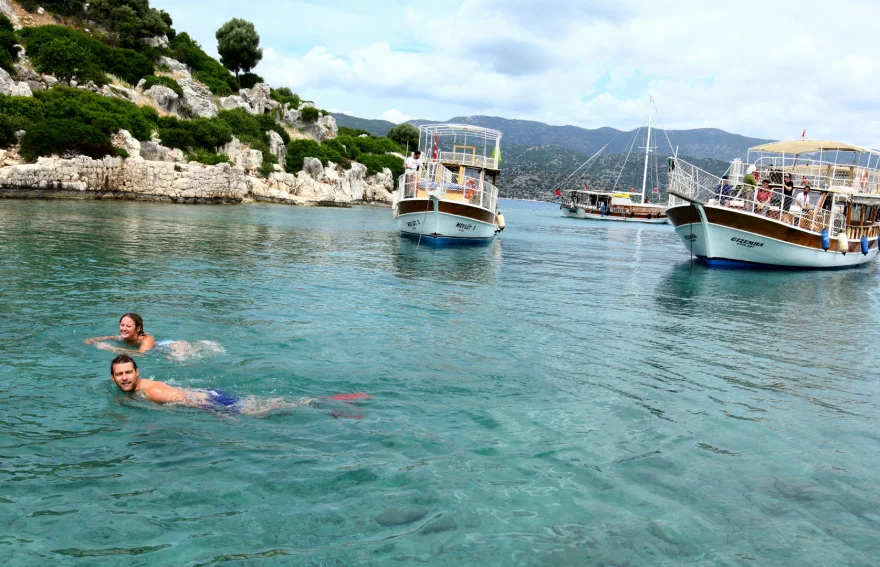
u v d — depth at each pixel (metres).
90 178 44.16
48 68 55.12
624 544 4.58
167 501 4.85
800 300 18.34
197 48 84.50
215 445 5.91
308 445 6.03
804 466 6.20
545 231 51.00
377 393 7.66
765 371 9.98
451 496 5.17
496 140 34.50
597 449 6.34
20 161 41.94
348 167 78.19
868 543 4.78
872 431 7.34
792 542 4.74
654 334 12.35
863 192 28.31
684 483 5.66
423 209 30.23
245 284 15.03
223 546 4.30
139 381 7.10
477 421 6.93
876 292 21.12
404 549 4.37
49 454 5.52
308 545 4.36
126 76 64.44
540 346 10.70
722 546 4.63
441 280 18.27
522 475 5.64
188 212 39.84
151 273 15.48
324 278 17.00
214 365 8.33
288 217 43.72
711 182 26.42
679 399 8.20
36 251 17.58
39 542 4.22
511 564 4.26
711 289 19.73
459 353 9.84
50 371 7.70
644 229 66.00
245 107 75.19
